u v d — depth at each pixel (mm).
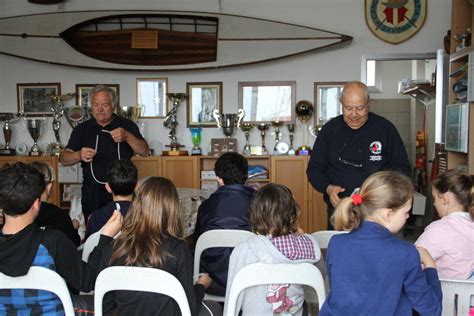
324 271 2291
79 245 2637
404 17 5141
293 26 5105
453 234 2029
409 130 6965
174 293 1765
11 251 1742
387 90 7004
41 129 5426
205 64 5195
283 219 1993
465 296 1771
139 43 5180
